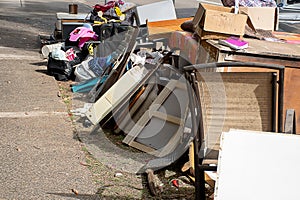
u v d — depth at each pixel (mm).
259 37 4742
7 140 4555
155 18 6785
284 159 2748
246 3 5457
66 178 3918
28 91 6090
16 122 5020
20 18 12719
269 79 3387
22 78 6641
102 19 7508
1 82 6383
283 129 3678
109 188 3809
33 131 4816
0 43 9039
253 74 3373
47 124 5023
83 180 3908
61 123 5082
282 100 3389
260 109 3402
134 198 3678
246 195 2783
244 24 4375
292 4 7656
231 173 2795
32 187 3742
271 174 2760
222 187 2801
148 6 6867
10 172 3945
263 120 3398
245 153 2787
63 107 5578
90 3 16703
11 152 4305
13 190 3678
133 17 7262
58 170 4043
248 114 3396
